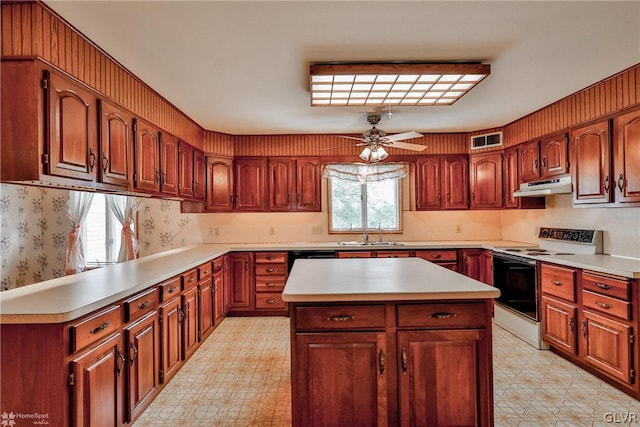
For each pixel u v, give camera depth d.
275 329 3.93
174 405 2.38
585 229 3.52
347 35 2.12
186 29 2.03
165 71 2.62
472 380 1.81
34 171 1.77
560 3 1.81
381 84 2.73
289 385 2.66
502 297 3.91
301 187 4.71
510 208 4.32
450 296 1.77
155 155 3.07
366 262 2.84
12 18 1.78
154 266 2.87
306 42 2.19
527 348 3.33
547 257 3.21
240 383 2.69
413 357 1.80
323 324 1.79
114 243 4.57
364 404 1.80
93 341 1.74
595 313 2.67
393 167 4.89
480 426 1.80
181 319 2.85
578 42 2.23
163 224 4.68
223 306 4.16
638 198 2.59
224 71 2.62
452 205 4.71
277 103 3.38
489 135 4.50
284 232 5.00
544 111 3.65
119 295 1.93
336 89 2.84
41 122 1.79
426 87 2.80
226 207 4.59
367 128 4.40
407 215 5.05
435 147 4.73
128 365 2.03
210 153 4.46
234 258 4.40
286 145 4.71
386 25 2.01
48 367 1.56
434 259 4.41
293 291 1.81
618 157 2.76
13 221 3.52
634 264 2.69
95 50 2.22
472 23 2.00
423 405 1.80
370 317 1.79
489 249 4.25
